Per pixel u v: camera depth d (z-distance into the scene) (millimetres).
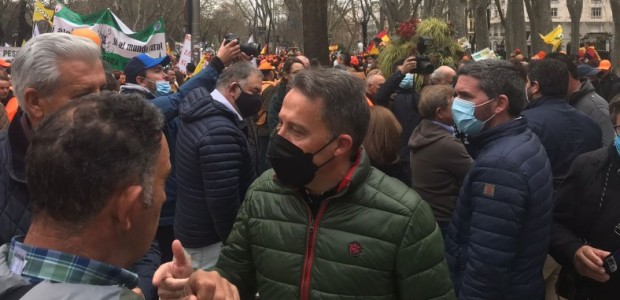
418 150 4070
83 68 2250
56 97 2221
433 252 2072
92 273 1228
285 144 2064
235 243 2336
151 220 1392
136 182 1284
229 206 3752
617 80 10719
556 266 3609
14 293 1134
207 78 4426
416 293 2057
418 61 6395
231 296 1517
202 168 3713
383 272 2055
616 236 2896
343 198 2096
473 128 3041
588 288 3000
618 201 2908
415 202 2082
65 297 1129
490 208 2752
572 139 3971
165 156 1434
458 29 19906
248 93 4035
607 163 2955
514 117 3029
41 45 2207
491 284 2729
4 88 6734
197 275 1536
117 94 1359
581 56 21625
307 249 2129
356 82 2086
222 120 3762
